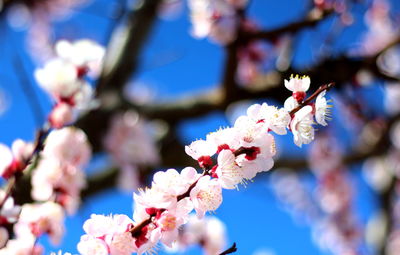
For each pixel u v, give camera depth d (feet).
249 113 3.26
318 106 3.25
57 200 4.11
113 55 7.69
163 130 8.62
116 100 7.41
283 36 6.02
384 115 9.48
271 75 6.41
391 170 10.84
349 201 10.87
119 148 7.29
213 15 6.04
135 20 7.85
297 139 3.24
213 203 3.23
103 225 3.25
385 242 10.34
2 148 3.78
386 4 9.45
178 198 3.23
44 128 4.01
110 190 8.53
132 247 3.22
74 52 4.27
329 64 5.82
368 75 5.95
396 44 5.96
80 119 6.81
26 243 3.73
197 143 3.27
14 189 3.73
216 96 7.17
